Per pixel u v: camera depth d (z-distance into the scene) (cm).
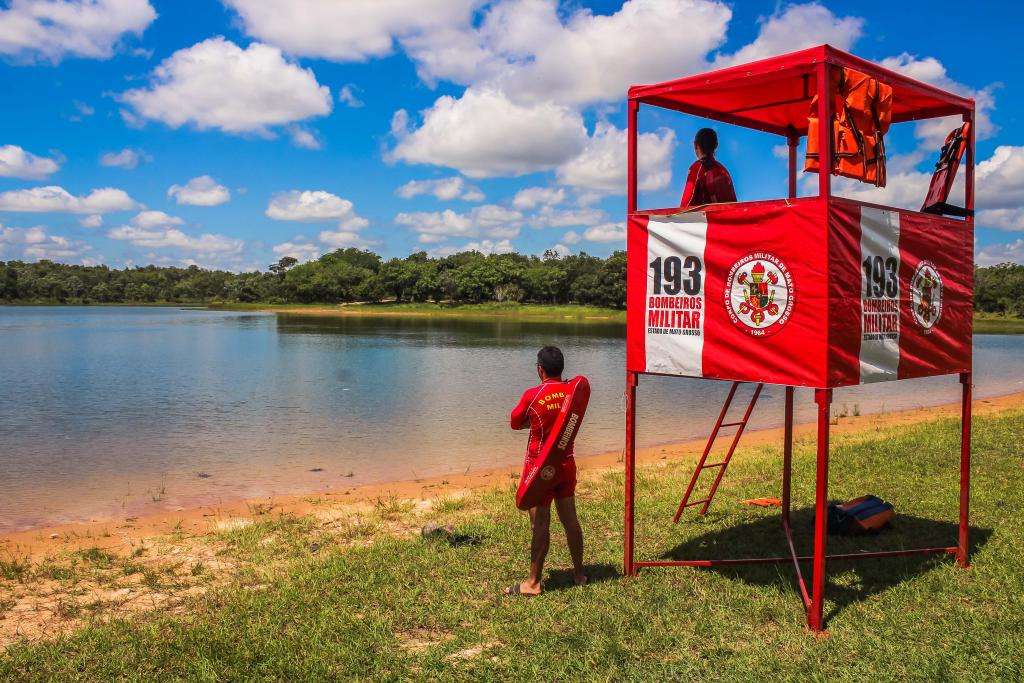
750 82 516
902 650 443
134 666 453
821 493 477
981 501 789
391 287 18350
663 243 560
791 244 483
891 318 529
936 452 1062
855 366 494
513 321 10944
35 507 996
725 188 581
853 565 607
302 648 468
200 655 458
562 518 562
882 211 517
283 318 11838
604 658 443
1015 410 1617
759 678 417
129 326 8375
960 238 604
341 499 1005
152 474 1224
